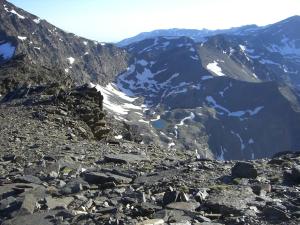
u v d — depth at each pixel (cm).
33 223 1090
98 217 1107
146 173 1708
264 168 1664
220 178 1513
